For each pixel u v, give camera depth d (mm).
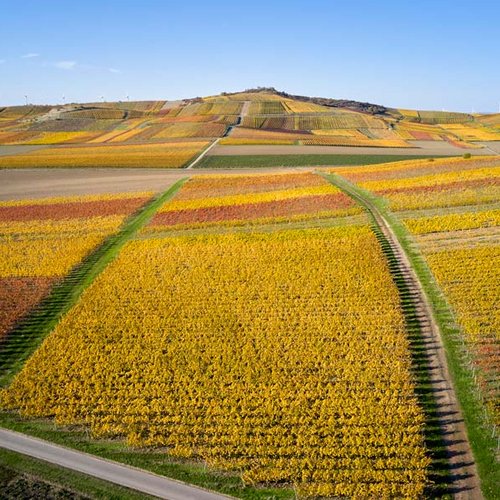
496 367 27484
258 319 33938
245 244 48594
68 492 21375
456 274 38250
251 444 23531
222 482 21703
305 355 29688
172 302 37344
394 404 25172
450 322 32281
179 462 22906
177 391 27422
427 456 22250
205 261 44938
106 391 27641
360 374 27641
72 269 46219
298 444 23141
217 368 28750
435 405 25172
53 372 29750
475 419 24000
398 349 29391
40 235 57188
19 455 23625
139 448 23859
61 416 25891
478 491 20469
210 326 33656
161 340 32250
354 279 38969
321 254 44469
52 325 35812
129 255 47844
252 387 27094
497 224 48094
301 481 21516
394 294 36094
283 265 42656
